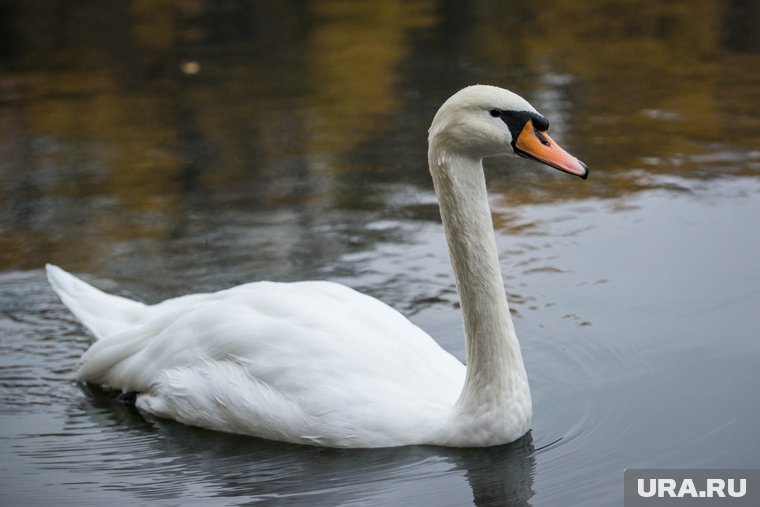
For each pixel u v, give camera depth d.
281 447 9.17
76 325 12.08
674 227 13.70
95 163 17.34
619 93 19.17
